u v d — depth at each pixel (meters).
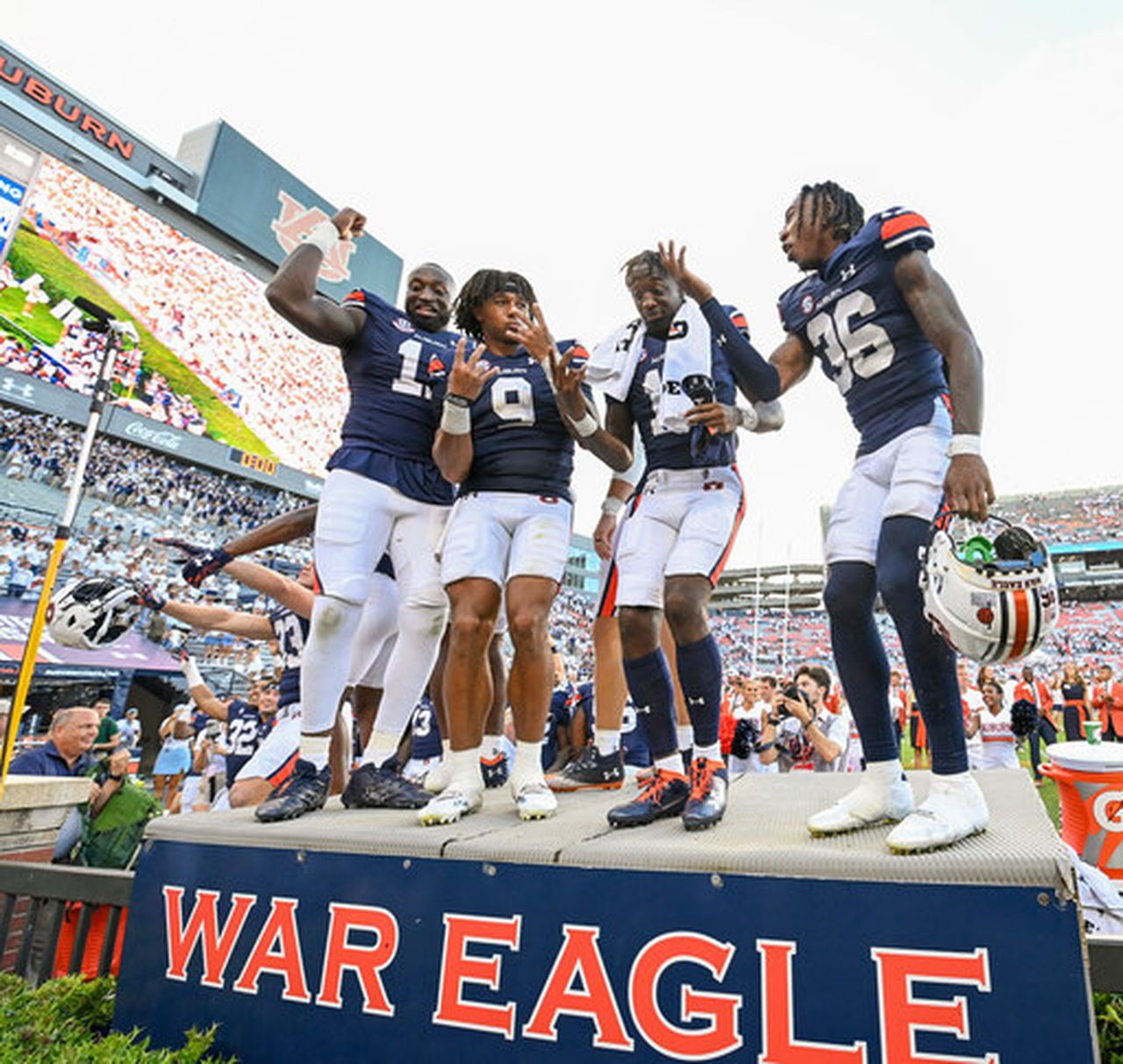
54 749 3.81
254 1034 1.87
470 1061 1.63
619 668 3.21
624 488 3.37
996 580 1.48
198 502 26.09
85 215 27.98
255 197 34.19
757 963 1.46
